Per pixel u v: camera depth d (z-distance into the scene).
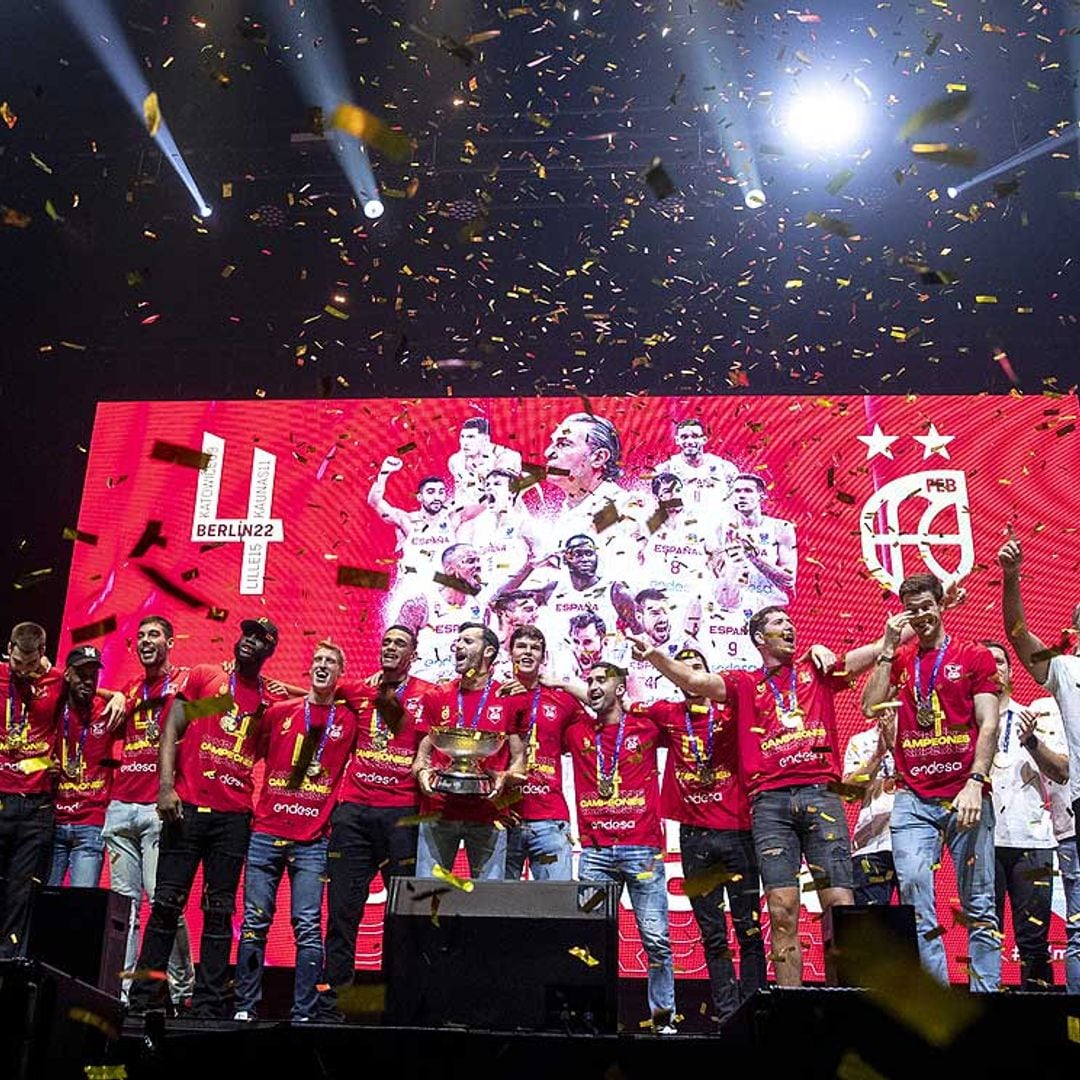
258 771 7.21
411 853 5.21
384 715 4.84
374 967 6.73
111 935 4.09
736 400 7.90
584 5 7.99
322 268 8.50
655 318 8.32
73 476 8.38
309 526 7.80
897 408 7.83
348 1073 3.41
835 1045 2.96
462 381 8.39
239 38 8.12
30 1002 2.99
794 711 5.00
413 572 7.66
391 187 8.29
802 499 7.67
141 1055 3.44
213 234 8.50
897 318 8.18
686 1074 3.39
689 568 7.55
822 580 7.51
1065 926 5.86
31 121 8.38
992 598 7.39
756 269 8.23
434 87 8.26
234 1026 3.81
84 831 5.64
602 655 7.40
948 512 7.61
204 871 5.27
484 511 7.75
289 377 8.51
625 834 5.27
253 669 5.58
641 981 6.57
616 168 8.23
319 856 5.32
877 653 5.10
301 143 8.23
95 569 7.77
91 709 5.77
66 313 8.59
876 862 5.88
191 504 7.89
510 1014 3.83
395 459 7.91
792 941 4.68
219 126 8.41
